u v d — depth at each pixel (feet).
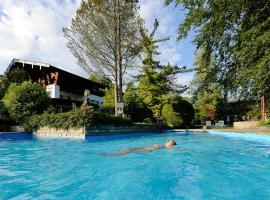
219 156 29.73
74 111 49.21
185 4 44.45
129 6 72.23
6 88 68.90
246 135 50.42
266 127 60.54
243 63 39.58
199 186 17.13
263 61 33.73
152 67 93.20
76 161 26.37
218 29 42.88
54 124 48.85
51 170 22.06
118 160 27.02
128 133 60.54
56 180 18.62
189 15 44.75
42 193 15.53
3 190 16.07
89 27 72.74
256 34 35.91
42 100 55.72
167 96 87.30
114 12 72.02
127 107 85.61
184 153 31.91
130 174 20.67
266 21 35.40
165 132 73.41
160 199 14.42
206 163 25.39
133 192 15.84
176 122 85.61
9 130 51.19
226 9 40.01
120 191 16.01
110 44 73.67
